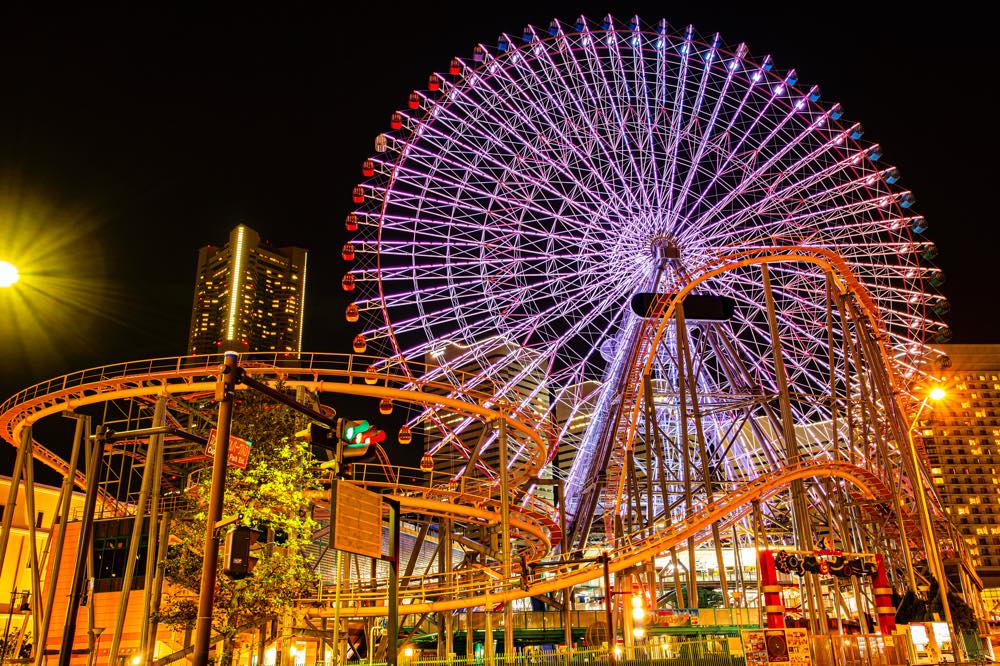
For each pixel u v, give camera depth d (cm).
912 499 7319
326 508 5531
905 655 4172
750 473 8488
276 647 5153
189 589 3900
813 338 7525
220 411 1942
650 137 7119
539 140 6944
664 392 7494
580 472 8425
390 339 6347
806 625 6153
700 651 3812
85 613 6288
